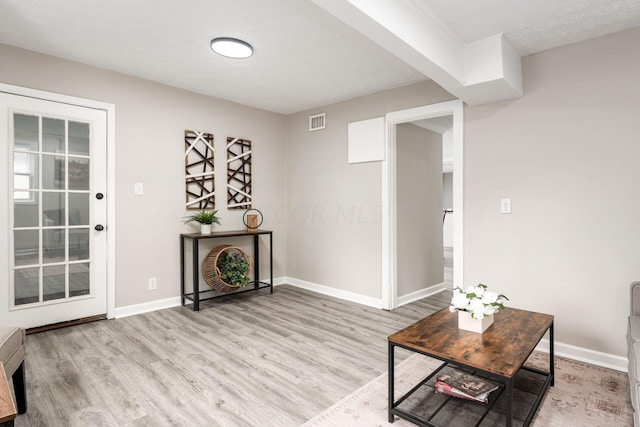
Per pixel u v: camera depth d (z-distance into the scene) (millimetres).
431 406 1957
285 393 2102
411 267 4246
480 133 3045
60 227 3111
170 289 3777
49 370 2352
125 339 2881
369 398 2049
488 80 2504
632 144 2375
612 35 2441
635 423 1505
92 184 3264
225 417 1864
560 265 2664
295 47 2795
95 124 3268
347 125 4137
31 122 2961
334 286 4301
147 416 1868
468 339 1817
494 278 2971
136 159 3504
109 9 2289
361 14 1751
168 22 2443
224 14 2332
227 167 4230
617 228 2439
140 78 3508
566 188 2629
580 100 2562
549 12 2182
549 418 1864
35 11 2318
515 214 2859
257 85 3689
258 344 2811
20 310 2938
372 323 3342
